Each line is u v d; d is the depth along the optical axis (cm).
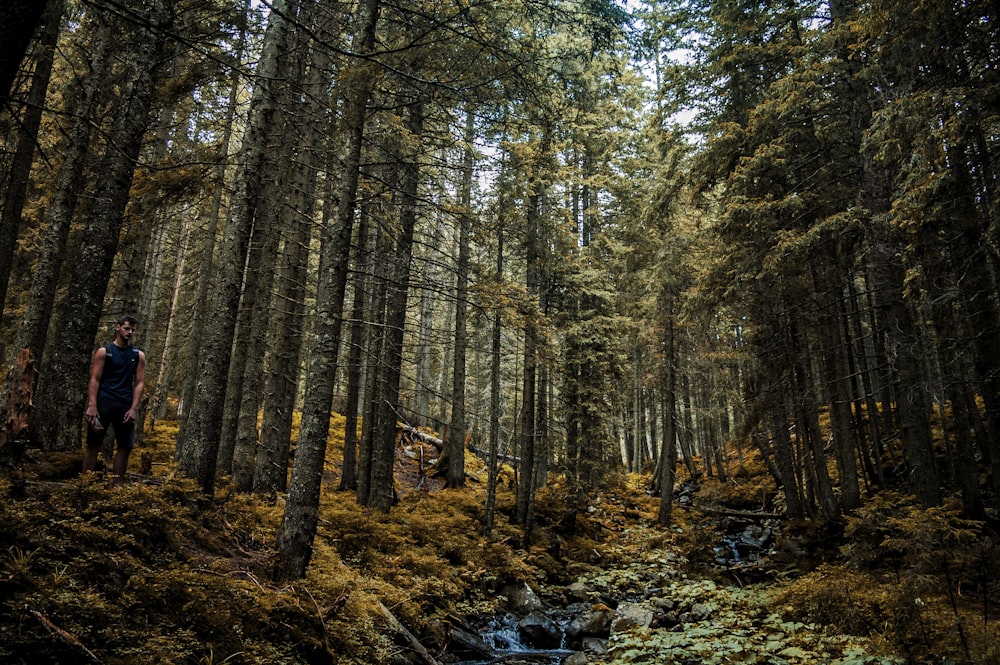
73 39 986
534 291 1609
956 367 1180
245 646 429
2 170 906
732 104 1469
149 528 517
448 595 962
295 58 960
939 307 948
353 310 1316
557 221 1487
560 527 1598
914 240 875
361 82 674
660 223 1633
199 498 643
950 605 775
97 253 653
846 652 661
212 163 762
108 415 588
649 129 1775
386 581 892
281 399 1144
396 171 1075
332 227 698
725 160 1351
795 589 957
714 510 1862
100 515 491
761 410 1388
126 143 661
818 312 1262
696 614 966
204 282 1508
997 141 834
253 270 1131
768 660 678
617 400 1859
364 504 1259
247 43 827
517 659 838
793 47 1157
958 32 744
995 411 915
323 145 1111
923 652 643
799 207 1180
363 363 1338
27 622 328
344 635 547
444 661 767
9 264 923
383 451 1258
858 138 1184
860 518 1030
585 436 1656
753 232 1256
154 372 2353
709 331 2095
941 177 749
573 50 1378
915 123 766
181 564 506
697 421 3058
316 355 661
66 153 934
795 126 1259
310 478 636
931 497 1066
